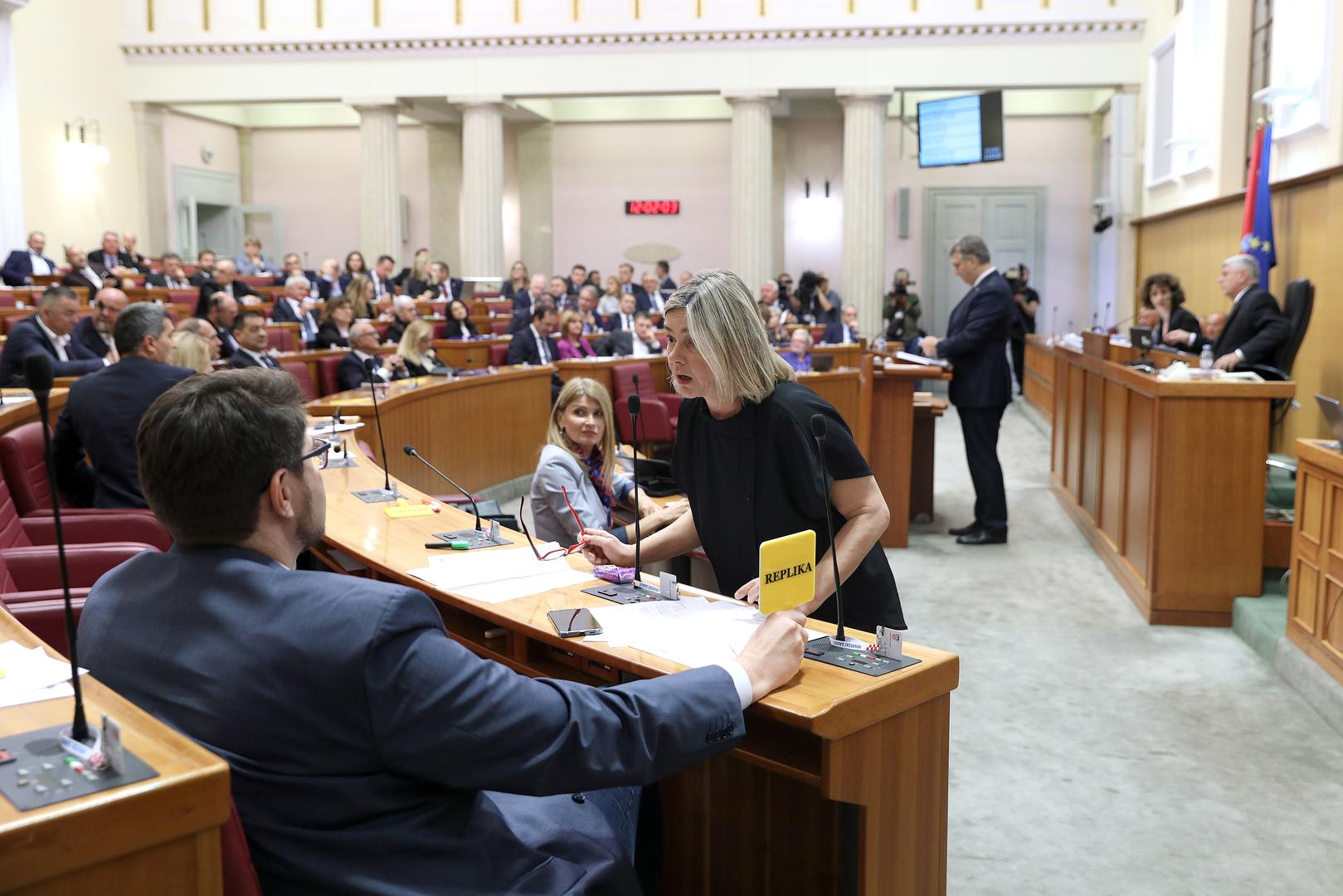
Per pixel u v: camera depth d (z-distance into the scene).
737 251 13.26
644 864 2.12
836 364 9.84
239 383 1.43
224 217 16.52
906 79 12.81
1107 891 2.52
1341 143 6.70
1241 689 3.77
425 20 13.34
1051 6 12.52
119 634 1.38
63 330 5.85
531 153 16.20
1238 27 9.42
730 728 1.56
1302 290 5.68
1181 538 4.45
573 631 1.84
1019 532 6.34
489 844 1.45
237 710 1.29
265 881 1.30
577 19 13.12
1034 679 3.90
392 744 1.31
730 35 12.92
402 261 16.31
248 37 13.66
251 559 1.40
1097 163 15.25
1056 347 7.57
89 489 4.20
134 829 1.06
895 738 1.70
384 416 5.58
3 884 1.00
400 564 2.35
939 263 15.70
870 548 2.16
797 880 1.92
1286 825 2.82
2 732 1.21
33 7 12.85
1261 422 4.34
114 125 14.00
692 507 2.24
